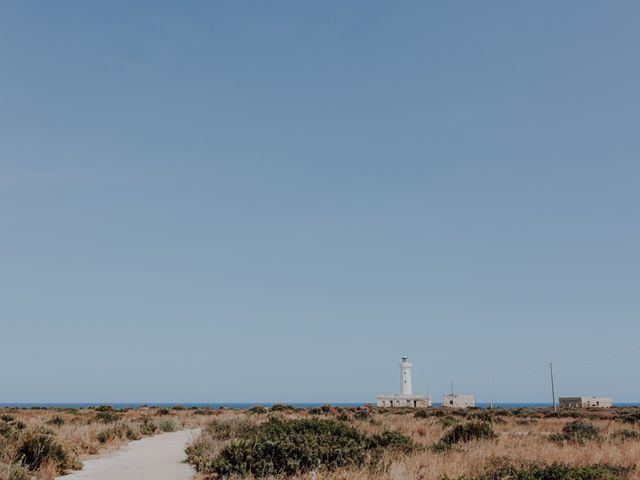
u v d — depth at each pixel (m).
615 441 24.02
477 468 15.04
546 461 16.55
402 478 13.41
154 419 41.78
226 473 15.12
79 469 17.20
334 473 14.61
